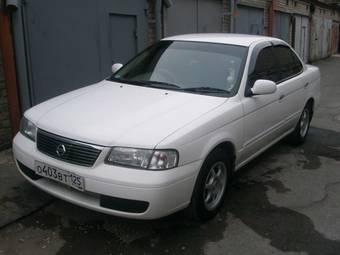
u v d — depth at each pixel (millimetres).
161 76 4418
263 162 5504
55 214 3873
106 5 7016
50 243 3434
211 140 3566
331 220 3957
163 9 8641
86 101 3932
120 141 3184
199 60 4480
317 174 5133
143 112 3590
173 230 3666
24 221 3746
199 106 3777
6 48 5387
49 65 6105
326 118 8375
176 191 3229
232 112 3904
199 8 10289
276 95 4848
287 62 5570
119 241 3480
